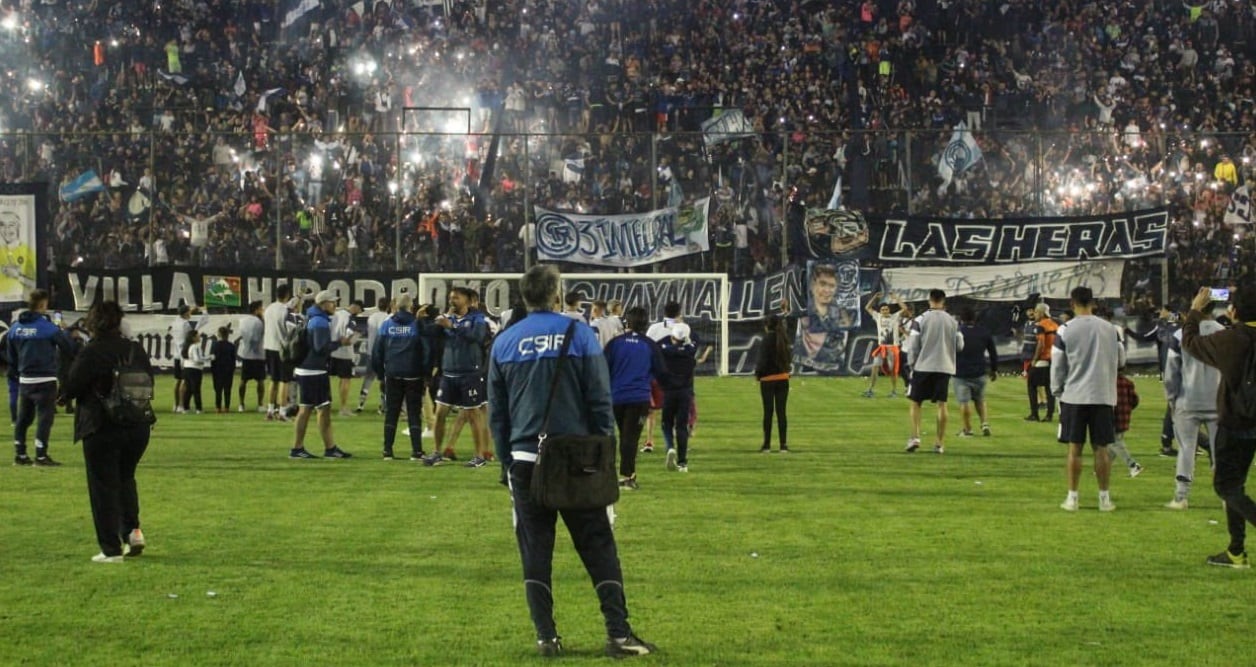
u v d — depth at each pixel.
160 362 33.19
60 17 47.09
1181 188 34.91
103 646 7.33
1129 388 14.71
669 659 7.06
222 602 8.38
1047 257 33.72
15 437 15.84
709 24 49.22
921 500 12.88
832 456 16.86
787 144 33.28
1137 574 9.27
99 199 34.31
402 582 8.98
